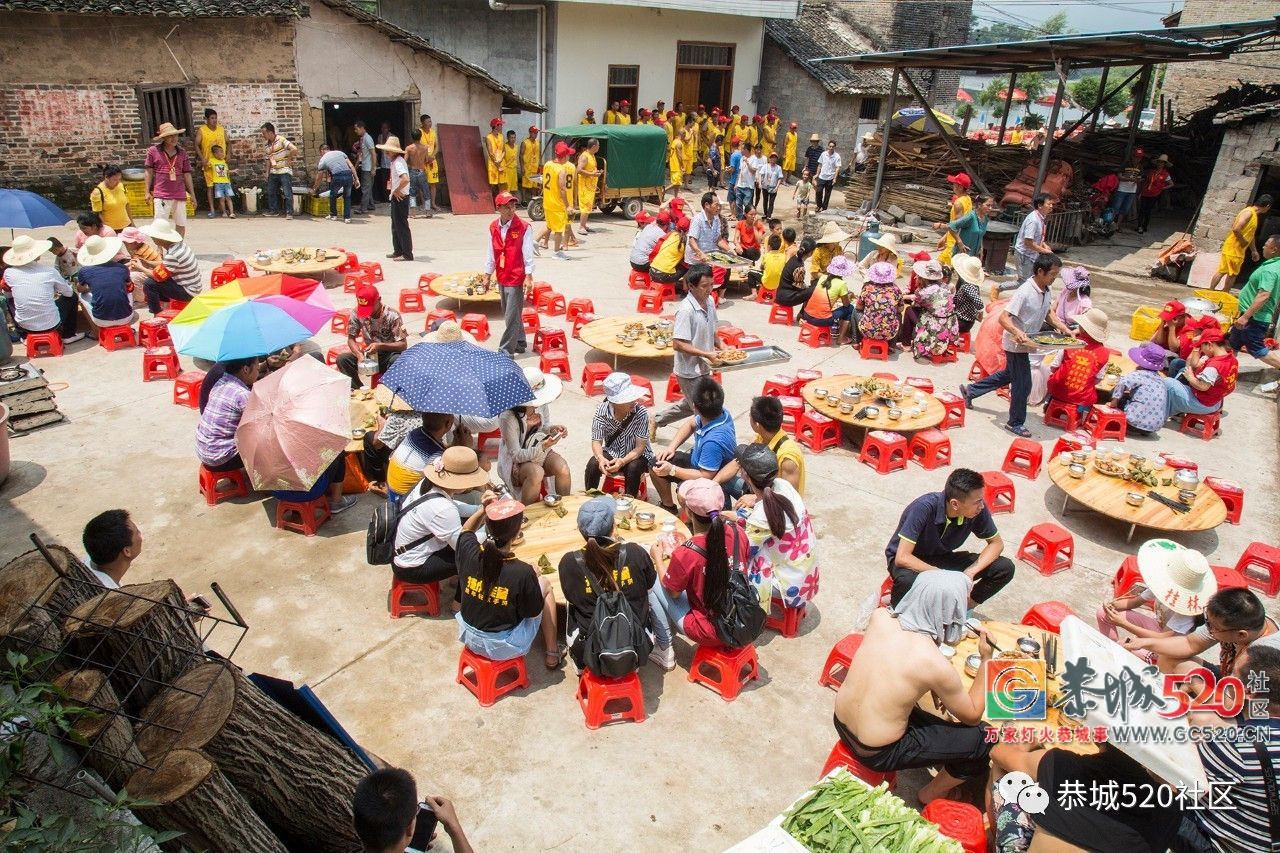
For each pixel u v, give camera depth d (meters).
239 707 3.23
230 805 3.01
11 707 2.51
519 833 4.28
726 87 27.69
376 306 8.73
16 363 9.62
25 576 3.45
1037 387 9.43
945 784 4.41
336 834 3.55
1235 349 11.17
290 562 6.37
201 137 17.28
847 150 28.58
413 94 19.92
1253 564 6.72
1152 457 8.89
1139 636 5.10
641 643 4.82
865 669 4.21
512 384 6.13
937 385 10.52
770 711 5.16
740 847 3.59
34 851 2.41
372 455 7.21
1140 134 24.75
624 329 10.67
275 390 6.22
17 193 10.34
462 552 4.97
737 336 11.16
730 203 22.03
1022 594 6.48
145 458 7.73
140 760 3.03
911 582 5.32
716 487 5.18
